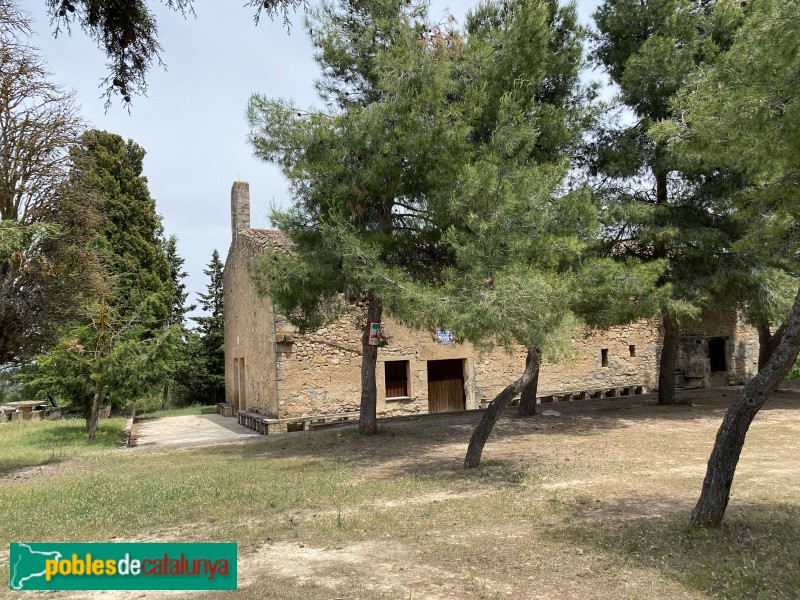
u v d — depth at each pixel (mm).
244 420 17375
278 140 9609
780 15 5602
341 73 10703
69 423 18656
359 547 4984
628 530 5172
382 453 9938
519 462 8719
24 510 6875
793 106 5445
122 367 14852
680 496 6438
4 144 10016
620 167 12484
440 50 9562
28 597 4254
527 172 8328
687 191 13000
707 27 12531
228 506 6574
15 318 10461
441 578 4219
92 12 4660
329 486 7449
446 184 9047
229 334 22969
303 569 4492
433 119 9102
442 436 11430
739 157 6793
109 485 8141
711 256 12766
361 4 9969
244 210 20875
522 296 7281
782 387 18828
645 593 3871
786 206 6613
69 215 10742
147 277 23422
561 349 7680
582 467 8227
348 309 11375
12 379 22922
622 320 11664
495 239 7734
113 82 4996
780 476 7273
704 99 6973
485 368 17797
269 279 10031
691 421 12539
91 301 12227
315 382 15195
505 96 8773
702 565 4293
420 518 5832
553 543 4922
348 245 8500
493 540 5059
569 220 9250
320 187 9430
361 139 9180
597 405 15977
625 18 13086
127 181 24141
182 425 18875
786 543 4684
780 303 12172
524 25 9977
